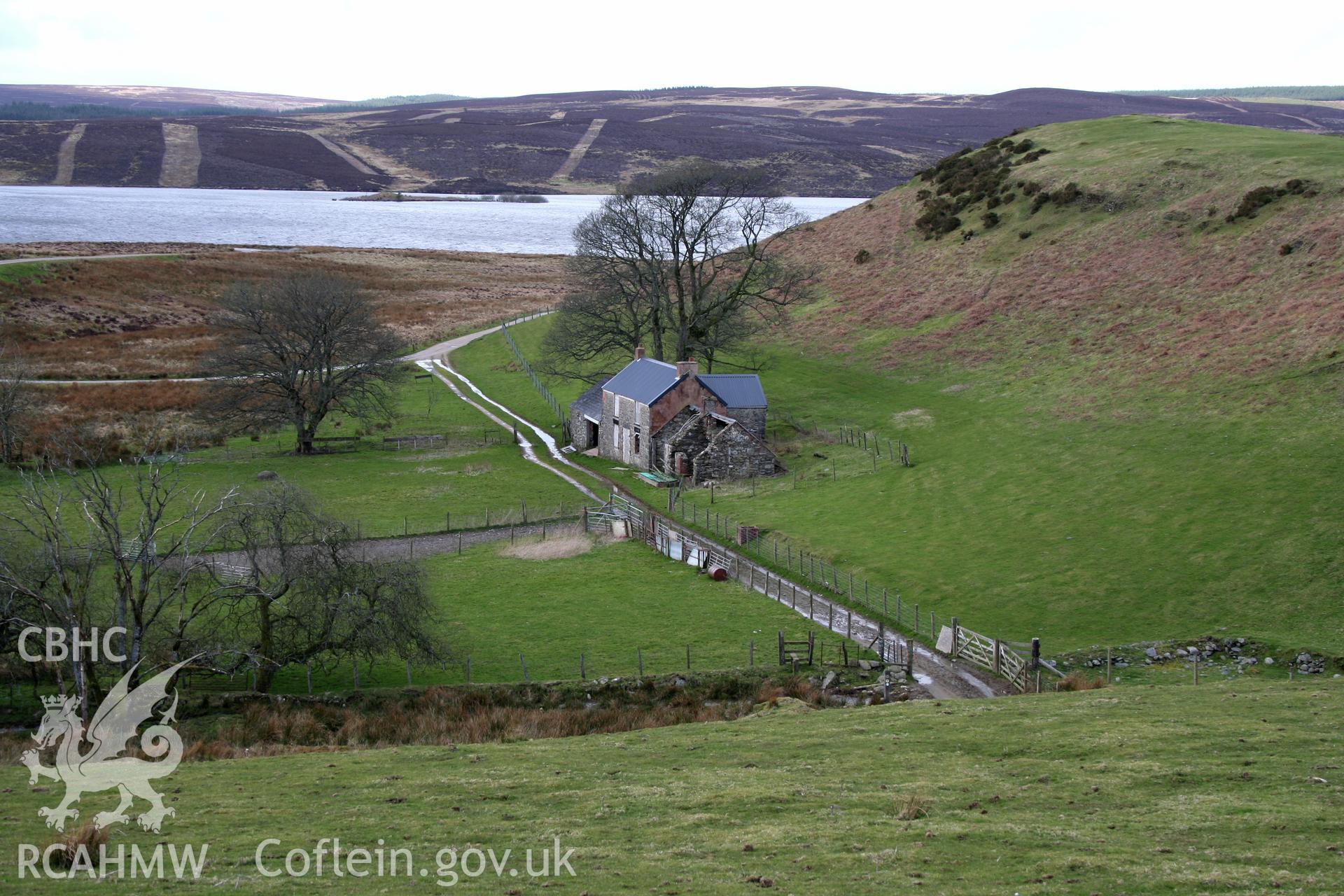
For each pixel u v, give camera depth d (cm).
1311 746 2520
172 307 14900
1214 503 5469
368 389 9375
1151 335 8838
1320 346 7350
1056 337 9544
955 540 5722
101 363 11438
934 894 1744
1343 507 5059
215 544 5091
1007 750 2680
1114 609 4597
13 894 1836
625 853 2014
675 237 9456
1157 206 11194
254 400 9100
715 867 1911
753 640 4603
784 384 9825
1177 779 2338
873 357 10362
